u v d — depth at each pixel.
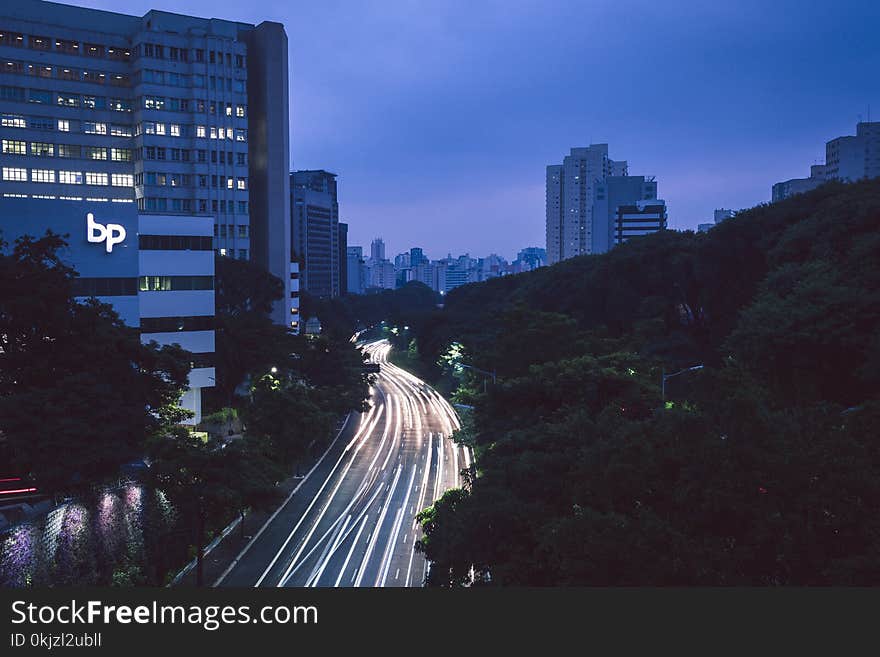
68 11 120.19
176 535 45.19
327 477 71.81
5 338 44.72
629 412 49.88
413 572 46.38
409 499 64.06
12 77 112.88
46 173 115.75
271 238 131.12
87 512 40.97
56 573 37.41
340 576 45.75
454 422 103.69
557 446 35.91
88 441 39.53
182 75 120.38
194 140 121.06
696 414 25.44
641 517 21.22
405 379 155.75
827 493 19.72
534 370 55.38
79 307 44.72
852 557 17.66
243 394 97.00
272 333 93.69
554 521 25.17
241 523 53.03
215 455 44.59
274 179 131.00
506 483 32.19
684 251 99.44
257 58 132.00
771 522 19.42
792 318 52.53
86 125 118.50
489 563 28.41
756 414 22.91
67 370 43.25
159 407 48.97
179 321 82.69
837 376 54.09
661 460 24.22
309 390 81.69
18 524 39.38
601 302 107.25
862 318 51.38
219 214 123.56
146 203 118.44
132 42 120.56
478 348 98.06
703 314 103.06
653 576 19.17
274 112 130.75
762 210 88.62
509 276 171.75
